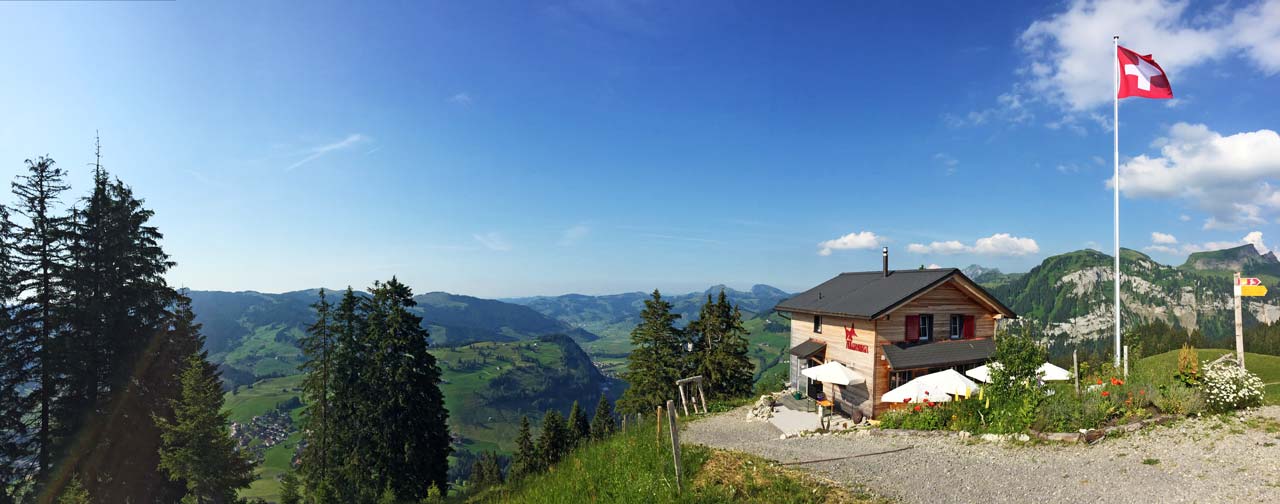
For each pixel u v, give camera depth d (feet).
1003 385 52.42
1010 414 49.32
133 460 95.61
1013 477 36.76
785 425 73.05
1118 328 70.74
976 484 35.81
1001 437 47.14
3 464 86.28
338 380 117.19
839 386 89.15
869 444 52.75
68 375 88.89
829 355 93.45
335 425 116.78
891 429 59.67
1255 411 44.75
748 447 57.62
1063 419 46.16
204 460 94.63
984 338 89.15
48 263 91.35
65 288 92.38
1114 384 51.85
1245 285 51.62
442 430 119.03
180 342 109.91
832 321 93.20
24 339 87.56
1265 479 31.17
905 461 43.01
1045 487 34.22
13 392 86.58
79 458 88.28
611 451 50.88
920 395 63.46
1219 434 40.01
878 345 81.41
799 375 100.68
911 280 88.53
